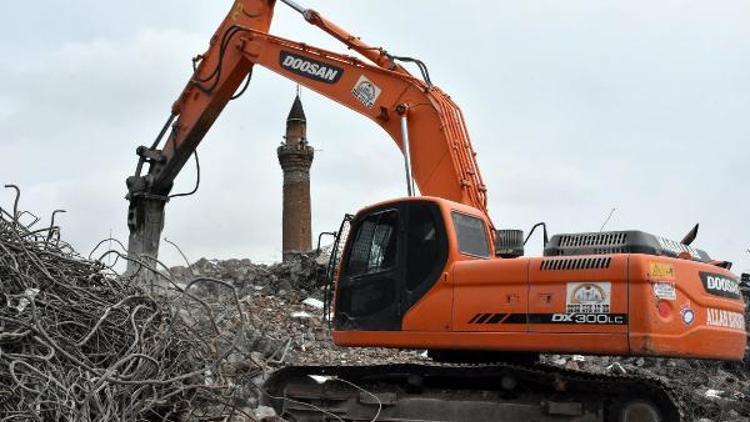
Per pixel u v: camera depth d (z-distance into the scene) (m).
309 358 12.66
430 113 10.50
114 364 6.69
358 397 9.08
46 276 7.56
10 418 5.93
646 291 7.41
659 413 7.70
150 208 14.29
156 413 7.21
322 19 12.06
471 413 8.60
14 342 6.55
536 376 8.23
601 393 8.09
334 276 10.56
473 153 10.39
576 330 7.65
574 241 8.23
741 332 8.21
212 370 7.84
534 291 7.91
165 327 7.83
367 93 11.20
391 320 8.64
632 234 7.94
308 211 34.56
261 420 8.14
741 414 10.70
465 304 8.23
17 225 7.96
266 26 13.27
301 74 12.15
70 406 6.11
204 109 13.72
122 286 8.21
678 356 7.44
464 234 8.70
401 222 8.77
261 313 15.25
